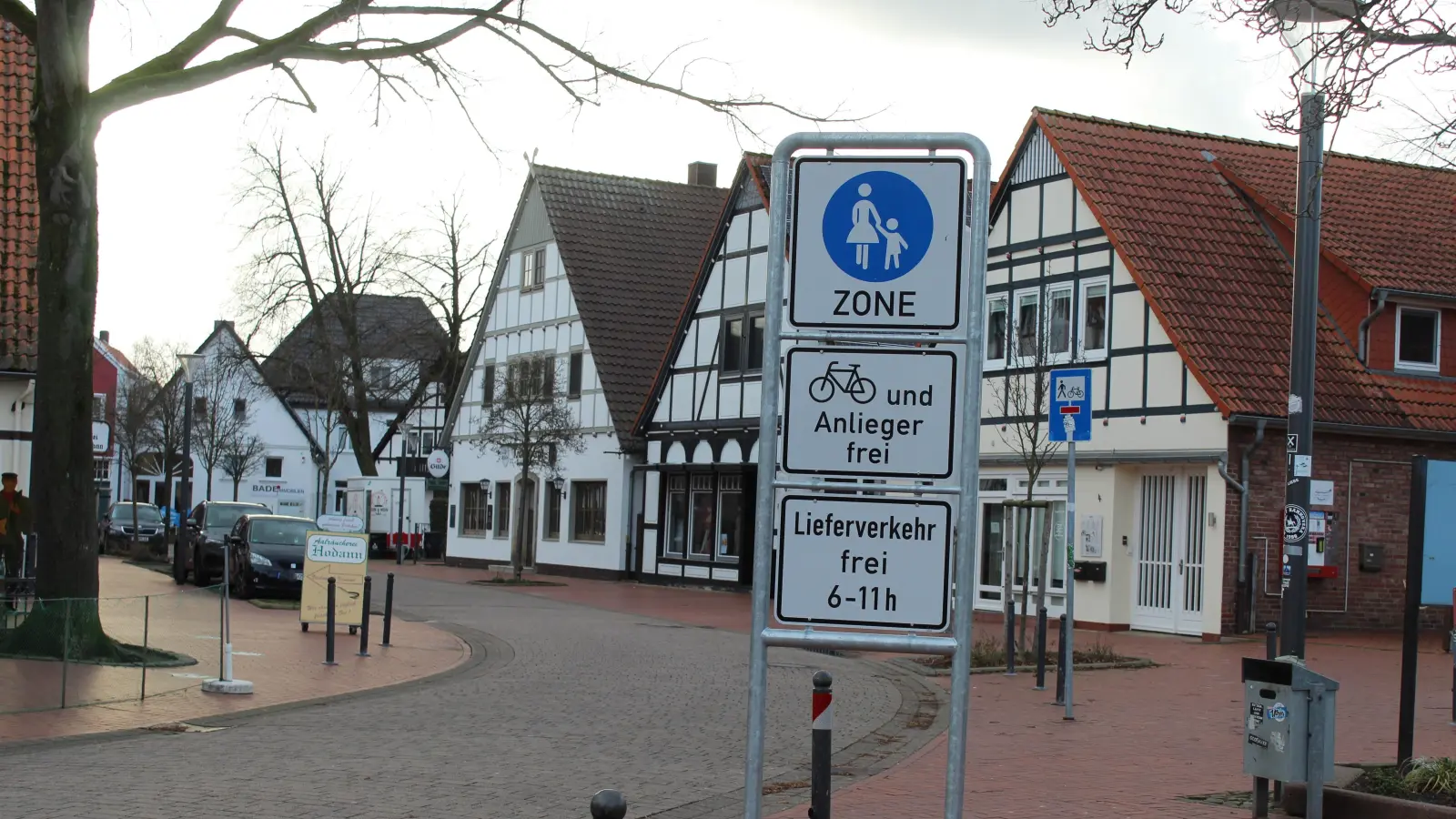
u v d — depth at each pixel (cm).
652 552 4088
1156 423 2584
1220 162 2923
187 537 3391
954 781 585
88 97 1709
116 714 1359
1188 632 2492
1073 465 1477
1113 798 1005
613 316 4456
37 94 1709
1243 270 2698
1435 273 2714
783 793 1034
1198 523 2505
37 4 1667
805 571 605
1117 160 2839
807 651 2172
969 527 589
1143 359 2622
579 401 4459
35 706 1377
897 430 605
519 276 4856
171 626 1786
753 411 3744
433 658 1920
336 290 5181
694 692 1625
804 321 609
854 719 1445
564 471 4506
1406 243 2784
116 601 1576
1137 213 2723
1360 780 968
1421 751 1213
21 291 2459
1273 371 2519
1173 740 1299
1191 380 2522
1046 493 2778
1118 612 2614
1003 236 2958
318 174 5091
